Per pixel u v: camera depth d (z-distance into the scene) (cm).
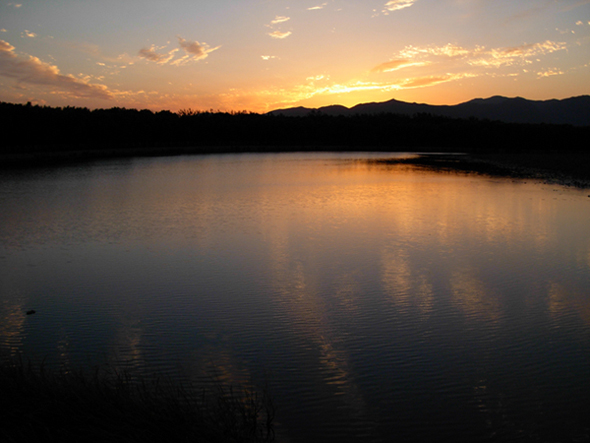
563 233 1619
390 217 1923
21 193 2727
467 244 1464
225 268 1220
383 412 597
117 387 555
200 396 621
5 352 759
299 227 1730
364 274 1167
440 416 591
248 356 744
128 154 7162
